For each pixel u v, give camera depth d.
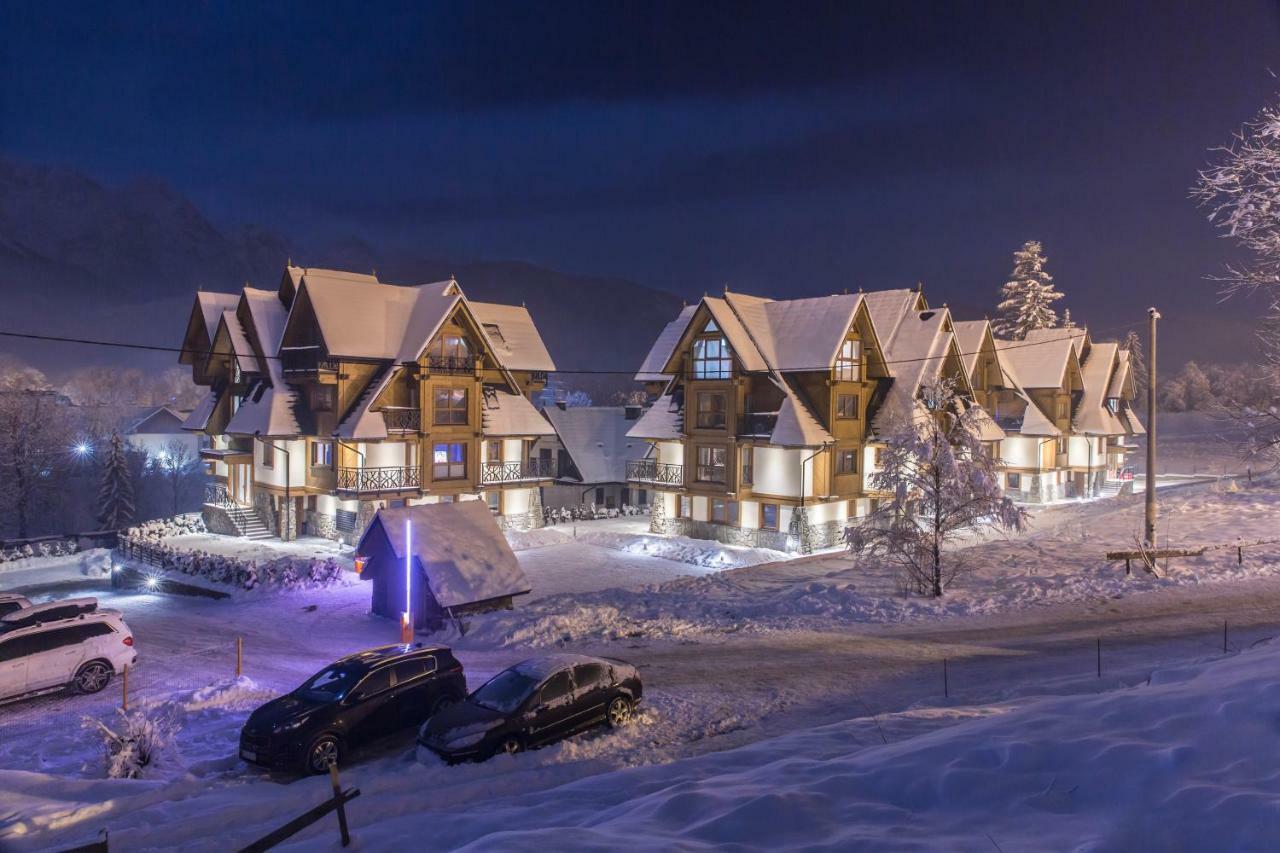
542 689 15.48
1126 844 6.06
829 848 6.69
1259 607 23.39
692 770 11.52
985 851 6.31
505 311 55.44
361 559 29.69
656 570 38.25
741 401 42.59
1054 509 51.91
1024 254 78.94
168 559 38.09
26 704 19.61
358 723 15.39
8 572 42.50
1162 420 115.56
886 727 13.26
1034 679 17.80
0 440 64.25
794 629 24.67
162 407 87.06
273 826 11.46
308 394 44.94
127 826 11.38
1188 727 8.11
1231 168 16.12
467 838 9.27
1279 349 20.92
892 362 45.22
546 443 59.00
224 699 18.55
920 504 28.44
